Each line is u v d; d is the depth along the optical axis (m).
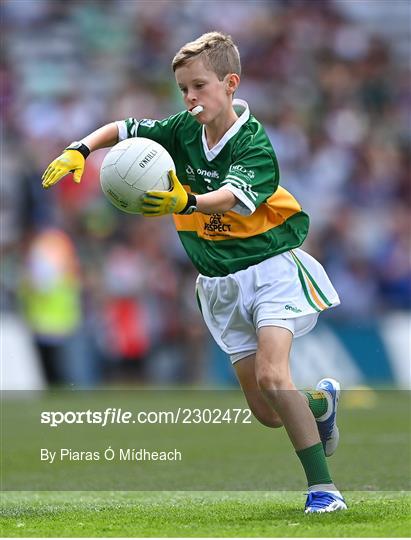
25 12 81.31
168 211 18.69
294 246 20.70
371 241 67.44
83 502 23.73
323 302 20.56
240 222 20.39
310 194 69.50
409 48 86.69
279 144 71.00
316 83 80.88
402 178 74.75
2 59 76.94
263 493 25.22
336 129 76.19
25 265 55.28
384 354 56.00
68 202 62.09
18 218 61.94
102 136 20.92
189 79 19.81
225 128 20.31
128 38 80.56
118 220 62.53
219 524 18.53
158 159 18.94
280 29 83.38
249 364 21.12
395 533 16.97
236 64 20.17
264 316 19.89
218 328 21.36
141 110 72.75
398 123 80.19
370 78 82.81
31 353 54.12
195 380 57.34
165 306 59.34
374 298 65.00
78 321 55.41
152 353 57.75
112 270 58.12
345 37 85.06
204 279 21.20
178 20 82.50
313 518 18.78
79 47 79.38
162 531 17.72
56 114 70.44
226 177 19.62
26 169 63.25
